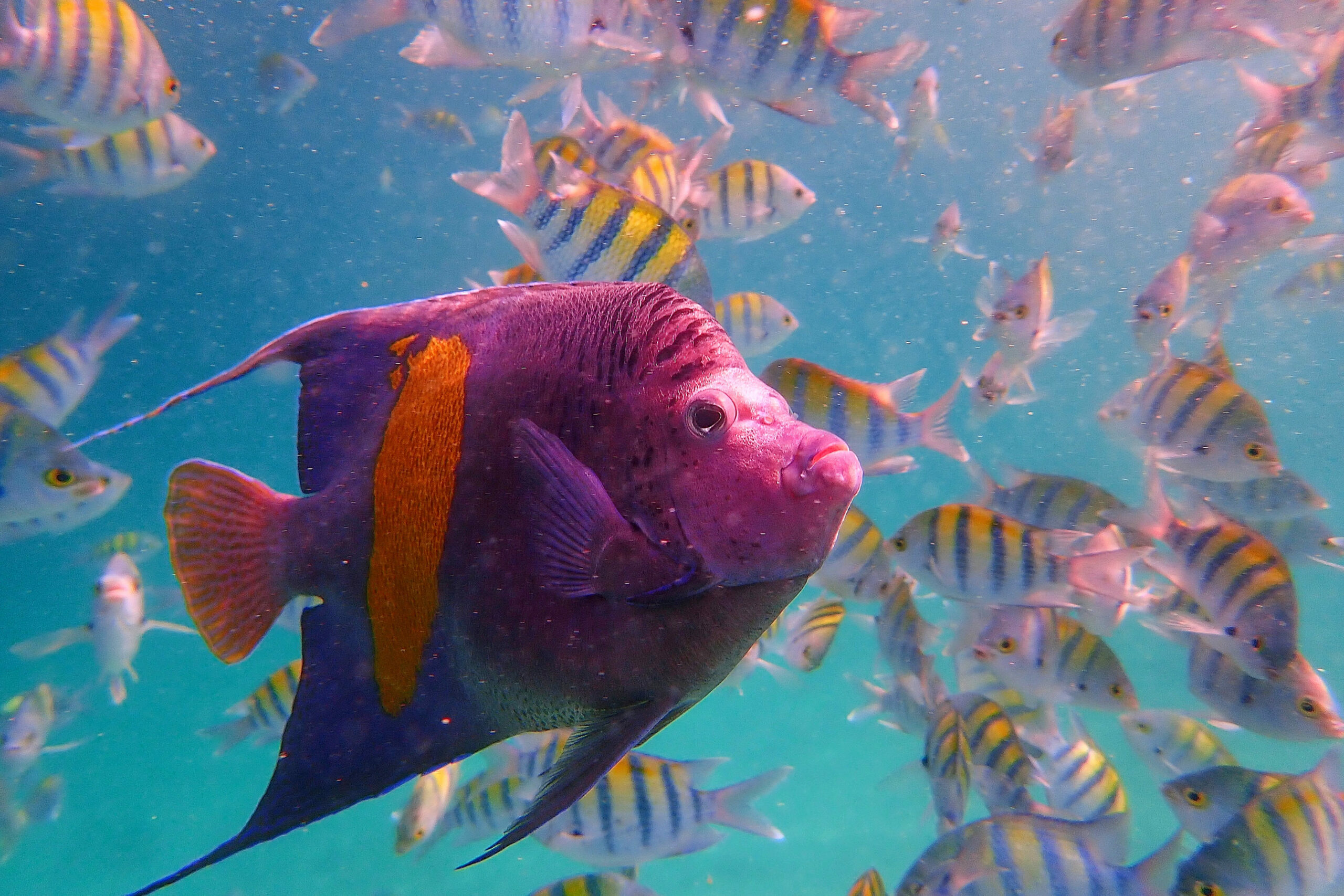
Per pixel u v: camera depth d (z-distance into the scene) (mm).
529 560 999
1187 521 3467
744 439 974
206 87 21250
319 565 1109
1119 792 3750
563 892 3293
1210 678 3512
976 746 3594
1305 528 4406
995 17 18109
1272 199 4555
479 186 2684
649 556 963
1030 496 4160
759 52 3572
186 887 7172
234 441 20359
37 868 7457
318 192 23656
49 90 4402
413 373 1105
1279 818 2840
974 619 3748
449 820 3629
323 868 7328
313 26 20109
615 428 1006
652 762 3318
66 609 13898
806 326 27828
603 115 4035
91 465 3701
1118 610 3564
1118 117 6539
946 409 3955
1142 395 4164
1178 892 2799
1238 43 4527
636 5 3449
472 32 3260
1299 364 18219
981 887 2902
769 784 3377
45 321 22141
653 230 2689
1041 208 23625
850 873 6906
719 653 981
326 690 1078
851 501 948
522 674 1013
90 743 9633
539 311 1073
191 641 12516
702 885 6875
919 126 6117
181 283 23031
